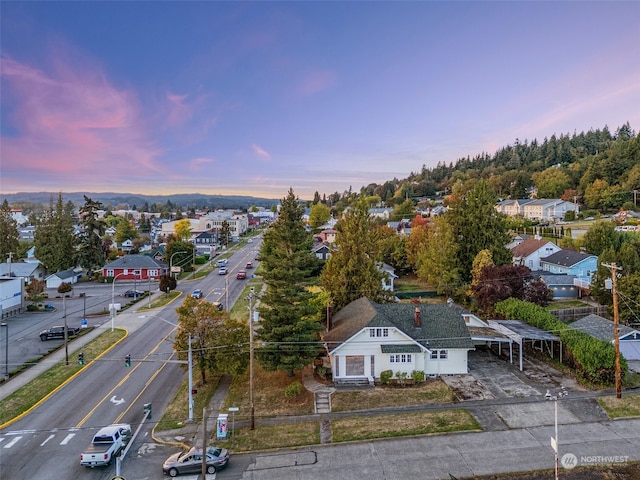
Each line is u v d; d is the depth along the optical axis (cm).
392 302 5306
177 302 6781
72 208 12475
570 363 3741
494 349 4344
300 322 3466
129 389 3578
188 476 2400
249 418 3058
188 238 14512
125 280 8881
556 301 6100
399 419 2952
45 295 6744
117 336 5006
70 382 3722
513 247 8669
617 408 2992
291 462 2492
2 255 9388
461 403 3158
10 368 4006
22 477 2384
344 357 3612
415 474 2342
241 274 8738
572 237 9419
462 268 6366
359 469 2403
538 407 3052
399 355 3609
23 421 3041
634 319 4638
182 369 3931
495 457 2473
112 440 2598
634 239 7181
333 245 5684
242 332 3594
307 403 3247
